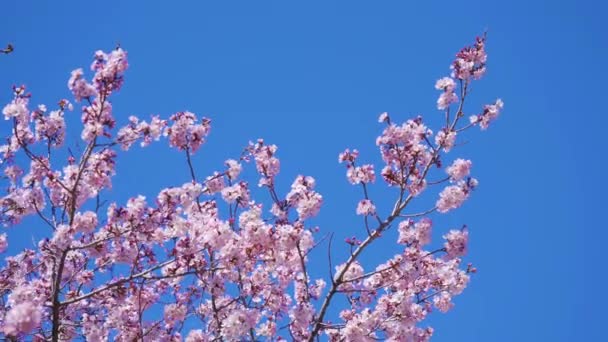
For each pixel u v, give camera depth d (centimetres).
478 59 1024
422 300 1034
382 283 1025
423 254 1002
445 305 1109
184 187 992
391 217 921
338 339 1038
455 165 973
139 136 966
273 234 908
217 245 904
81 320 991
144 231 906
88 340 972
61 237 855
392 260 991
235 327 918
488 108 1008
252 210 928
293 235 900
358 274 1081
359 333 949
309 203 955
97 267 974
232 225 992
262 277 1086
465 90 1012
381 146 991
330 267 907
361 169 983
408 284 987
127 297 1027
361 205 936
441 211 980
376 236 910
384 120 997
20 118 941
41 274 1062
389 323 986
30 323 716
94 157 966
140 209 908
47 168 905
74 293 988
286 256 970
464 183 974
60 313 982
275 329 1044
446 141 974
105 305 1039
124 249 951
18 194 984
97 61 891
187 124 1039
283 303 1092
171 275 880
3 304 927
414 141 979
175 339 1050
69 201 940
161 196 952
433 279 1065
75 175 952
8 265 1045
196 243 909
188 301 1107
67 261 1021
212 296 1026
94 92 892
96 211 914
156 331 1044
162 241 958
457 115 1004
